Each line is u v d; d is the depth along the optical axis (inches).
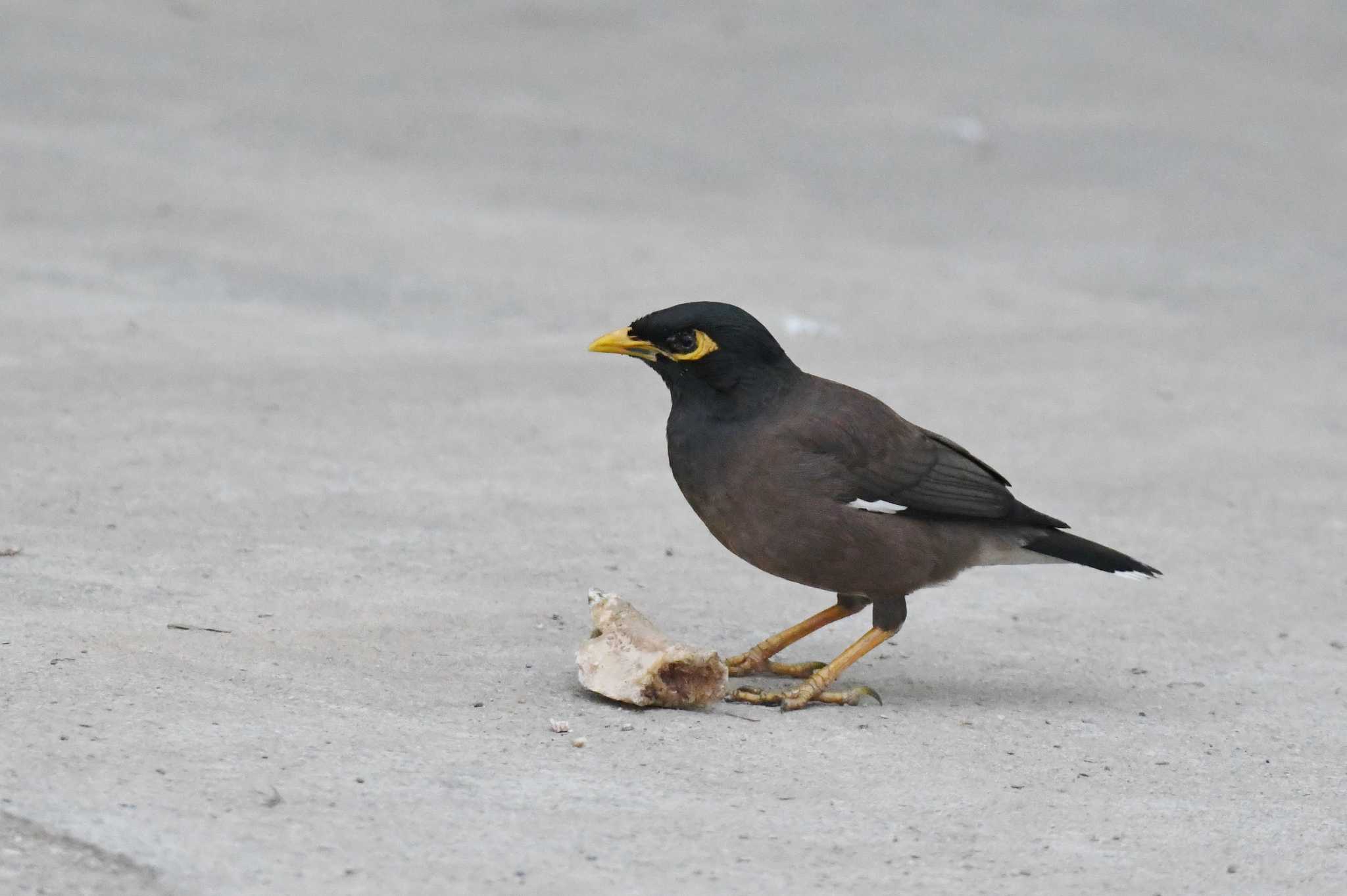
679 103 1116.5
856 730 335.9
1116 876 265.1
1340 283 892.0
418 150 971.3
